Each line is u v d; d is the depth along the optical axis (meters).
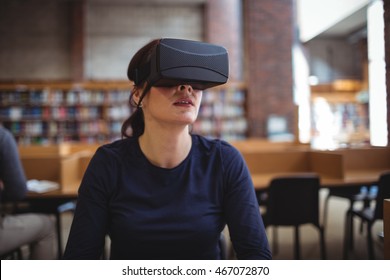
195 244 0.84
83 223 0.83
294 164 3.27
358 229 3.30
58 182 2.89
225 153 0.92
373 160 3.19
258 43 7.44
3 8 8.98
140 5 9.37
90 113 8.11
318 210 2.32
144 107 0.85
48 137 8.15
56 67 9.06
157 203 0.83
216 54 0.70
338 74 8.08
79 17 9.02
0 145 1.68
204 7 9.36
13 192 1.76
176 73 0.68
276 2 7.45
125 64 9.30
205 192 0.87
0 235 1.53
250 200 0.90
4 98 7.91
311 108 7.89
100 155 0.90
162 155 0.85
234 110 7.94
